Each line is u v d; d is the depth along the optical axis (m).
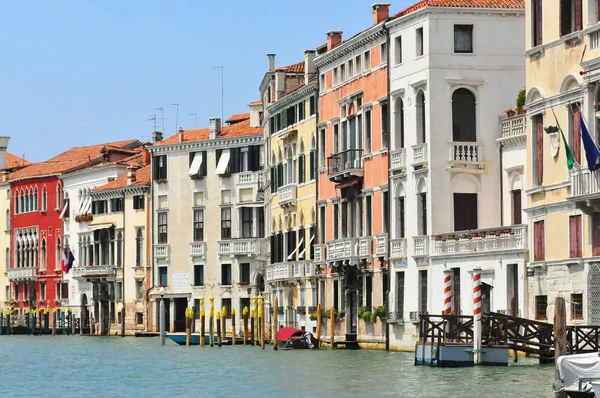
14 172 153.00
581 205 56.34
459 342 57.62
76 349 95.88
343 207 85.88
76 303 138.25
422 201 73.94
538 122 61.34
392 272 77.00
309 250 92.62
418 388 48.09
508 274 64.38
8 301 150.62
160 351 88.94
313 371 60.75
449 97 72.75
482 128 72.69
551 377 50.53
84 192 137.62
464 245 68.56
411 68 74.75
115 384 57.91
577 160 57.50
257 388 52.88
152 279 125.81
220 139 120.75
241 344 98.81
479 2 73.31
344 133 85.38
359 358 69.38
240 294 119.06
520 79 73.19
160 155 125.62
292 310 97.25
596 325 54.91
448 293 60.91
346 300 84.50
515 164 67.88
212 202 121.62
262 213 118.44
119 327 130.38
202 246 122.06
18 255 149.38
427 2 73.38
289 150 98.00
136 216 128.25
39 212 145.38
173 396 50.69
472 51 73.00
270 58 107.94
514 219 68.44
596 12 56.28
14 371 69.00
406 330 74.88
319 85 90.06
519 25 73.31
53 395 52.81
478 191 72.62
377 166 79.38
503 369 54.31
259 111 119.69
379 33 78.50
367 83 80.88
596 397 37.72
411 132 74.88
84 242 136.50
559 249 59.16
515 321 56.31
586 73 56.03
